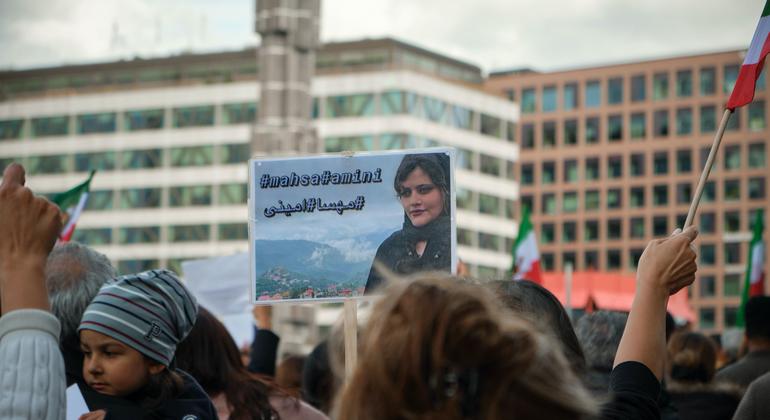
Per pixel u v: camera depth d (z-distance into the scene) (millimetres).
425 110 88688
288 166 5629
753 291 14898
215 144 91500
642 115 109125
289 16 37719
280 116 37781
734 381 8195
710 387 7875
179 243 91688
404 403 2432
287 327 50219
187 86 92625
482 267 92375
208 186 91500
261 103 37969
